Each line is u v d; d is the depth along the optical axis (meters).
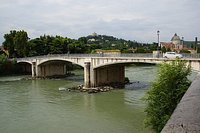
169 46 191.38
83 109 48.75
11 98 60.03
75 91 69.88
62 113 45.78
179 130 4.99
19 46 134.50
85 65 76.94
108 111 46.84
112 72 82.38
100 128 36.59
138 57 63.44
